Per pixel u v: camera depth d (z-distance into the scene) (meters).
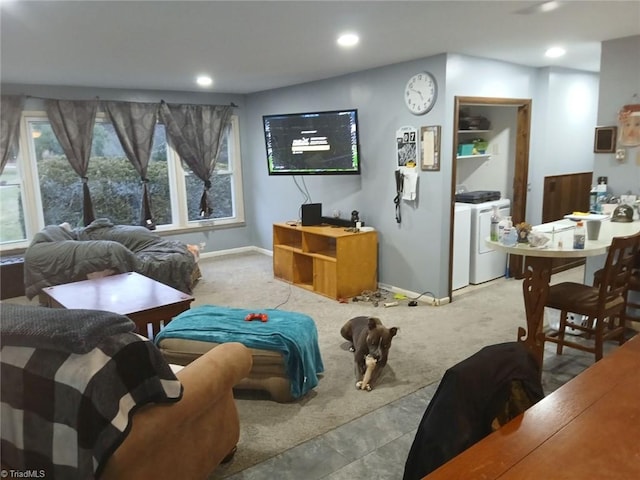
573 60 4.62
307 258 5.45
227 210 6.99
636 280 3.21
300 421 2.62
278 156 5.50
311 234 5.23
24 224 5.50
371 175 5.05
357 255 4.85
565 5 2.86
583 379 1.45
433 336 3.77
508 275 5.39
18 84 5.23
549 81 4.98
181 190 6.46
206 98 6.48
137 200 6.18
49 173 5.57
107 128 5.87
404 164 4.64
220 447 2.11
